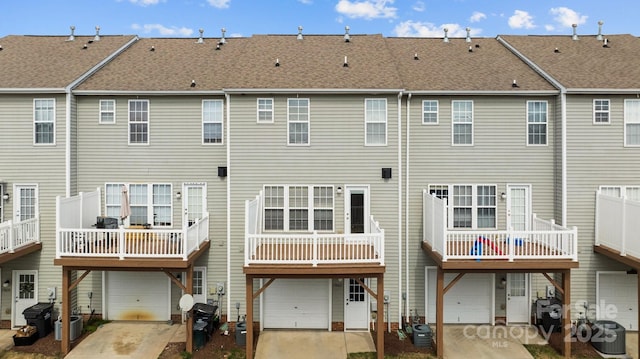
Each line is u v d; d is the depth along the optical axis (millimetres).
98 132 13406
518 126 13188
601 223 12484
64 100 12969
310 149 12797
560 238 11016
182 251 11031
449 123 13219
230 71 14242
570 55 14875
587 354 11188
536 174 13188
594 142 12820
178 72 14227
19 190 13008
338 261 10594
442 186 13211
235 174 12812
